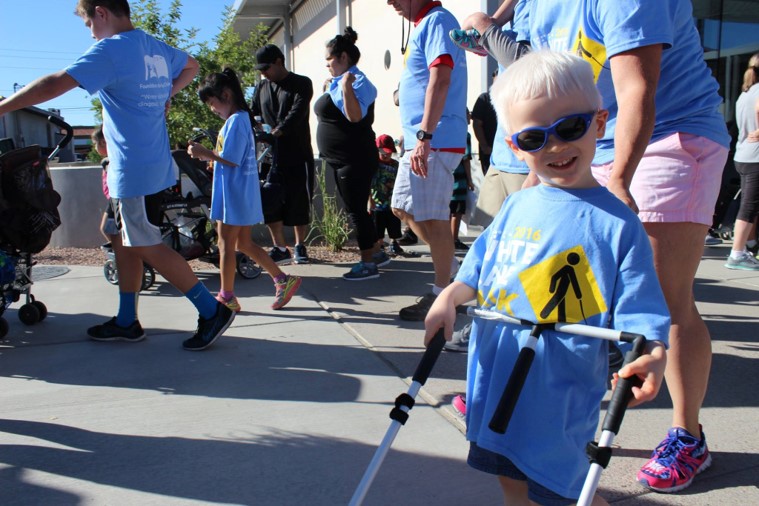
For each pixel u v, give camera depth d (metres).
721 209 8.07
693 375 2.55
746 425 3.01
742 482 2.54
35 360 4.08
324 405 3.35
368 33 12.88
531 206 1.94
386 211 7.44
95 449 2.91
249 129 4.88
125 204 4.01
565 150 1.78
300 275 6.52
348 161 6.09
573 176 1.84
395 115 11.77
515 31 3.17
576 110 1.77
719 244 7.76
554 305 1.82
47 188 4.54
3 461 2.81
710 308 4.96
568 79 1.76
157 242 4.12
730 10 8.59
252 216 4.82
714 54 8.59
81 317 5.03
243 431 3.07
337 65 6.06
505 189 3.64
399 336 4.45
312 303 5.40
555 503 1.83
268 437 3.01
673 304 2.55
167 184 4.17
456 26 4.35
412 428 3.07
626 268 1.77
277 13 18.19
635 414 3.15
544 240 1.87
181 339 4.46
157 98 4.12
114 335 4.42
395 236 7.61
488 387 1.93
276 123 7.01
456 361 3.91
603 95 2.54
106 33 4.07
